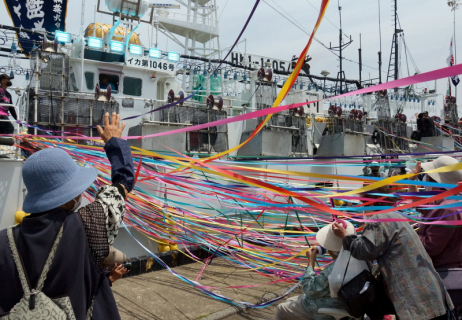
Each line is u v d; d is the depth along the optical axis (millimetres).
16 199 4934
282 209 3957
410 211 3943
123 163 1786
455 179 2908
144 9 10172
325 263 4711
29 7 11875
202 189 4324
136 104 8016
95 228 1497
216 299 4352
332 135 8672
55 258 1396
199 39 12438
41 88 5773
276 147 7457
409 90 14156
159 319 3770
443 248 2674
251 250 4895
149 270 5316
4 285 1391
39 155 1548
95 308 1592
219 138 7090
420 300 2227
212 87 10977
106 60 8312
